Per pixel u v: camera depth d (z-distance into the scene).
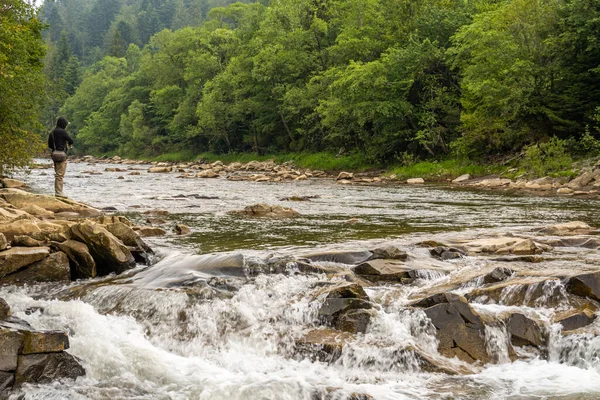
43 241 10.30
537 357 6.92
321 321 7.39
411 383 6.09
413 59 45.25
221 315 7.52
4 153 22.59
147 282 8.78
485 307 7.67
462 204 22.12
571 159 32.78
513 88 36.19
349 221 16.23
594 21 33.97
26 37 25.08
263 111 69.19
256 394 5.68
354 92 46.50
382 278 9.13
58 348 5.97
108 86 119.25
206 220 16.59
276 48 62.78
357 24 57.03
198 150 82.88
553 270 9.24
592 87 36.56
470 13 48.94
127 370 6.17
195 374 6.19
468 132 39.81
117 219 12.84
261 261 9.24
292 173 46.78
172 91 87.75
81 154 116.62
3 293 8.38
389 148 47.53
